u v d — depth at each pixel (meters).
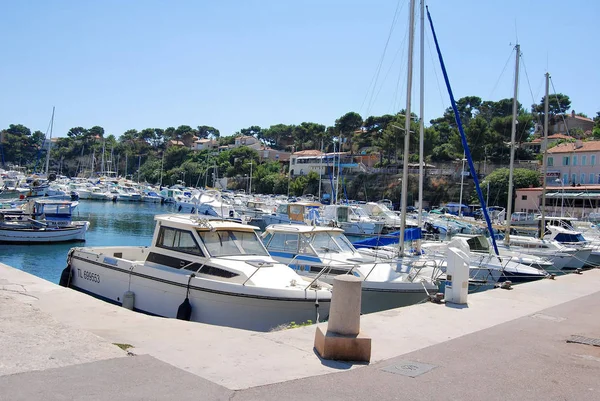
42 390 4.49
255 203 55.97
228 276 11.25
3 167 142.50
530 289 12.73
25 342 5.83
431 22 20.25
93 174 135.12
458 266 10.23
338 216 42.09
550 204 61.25
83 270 13.84
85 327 7.21
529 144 82.94
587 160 67.50
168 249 12.45
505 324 8.59
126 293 12.21
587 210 55.75
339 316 6.28
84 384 4.70
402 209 16.95
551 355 6.74
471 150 78.50
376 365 5.98
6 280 9.88
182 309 11.05
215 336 7.00
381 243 23.14
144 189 91.44
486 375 5.78
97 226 42.97
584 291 12.70
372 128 108.62
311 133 134.50
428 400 4.91
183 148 135.38
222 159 119.44
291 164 106.56
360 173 88.44
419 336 7.53
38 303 8.45
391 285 13.34
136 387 4.73
